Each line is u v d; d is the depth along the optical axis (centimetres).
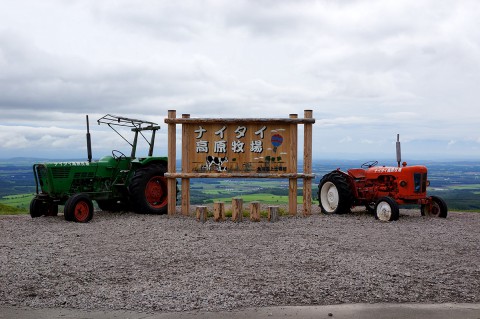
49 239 942
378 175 1306
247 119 1287
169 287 606
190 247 845
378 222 1155
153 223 1150
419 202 1259
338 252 801
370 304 549
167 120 1312
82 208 1204
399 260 745
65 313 523
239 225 1112
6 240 933
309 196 1303
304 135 1301
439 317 508
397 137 1302
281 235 960
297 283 623
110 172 1362
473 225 1111
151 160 1374
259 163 1302
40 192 1311
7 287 614
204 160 1317
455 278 650
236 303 549
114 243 895
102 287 611
